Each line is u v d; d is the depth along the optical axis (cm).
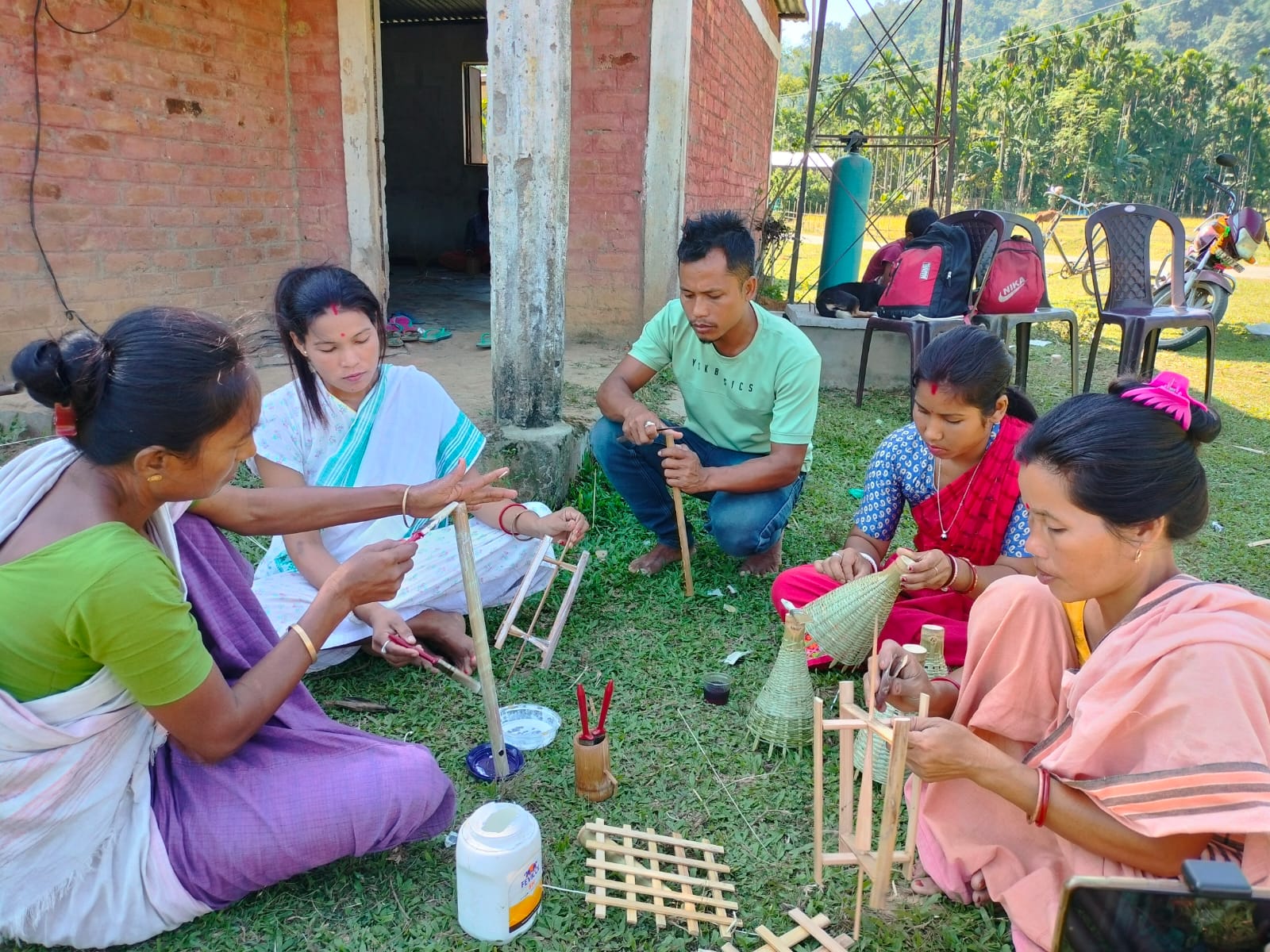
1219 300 920
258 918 196
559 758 251
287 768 192
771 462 339
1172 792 143
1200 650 145
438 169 1289
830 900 204
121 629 154
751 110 1130
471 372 588
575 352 672
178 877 184
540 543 317
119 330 152
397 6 1174
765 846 221
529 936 193
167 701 164
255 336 171
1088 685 163
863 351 657
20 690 159
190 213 577
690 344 357
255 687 181
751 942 192
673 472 328
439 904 201
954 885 199
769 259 1162
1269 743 143
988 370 254
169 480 159
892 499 301
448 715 271
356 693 282
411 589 296
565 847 218
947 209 848
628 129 656
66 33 493
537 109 382
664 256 676
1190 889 117
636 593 355
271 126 626
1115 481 148
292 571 293
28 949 184
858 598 261
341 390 285
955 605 281
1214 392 758
